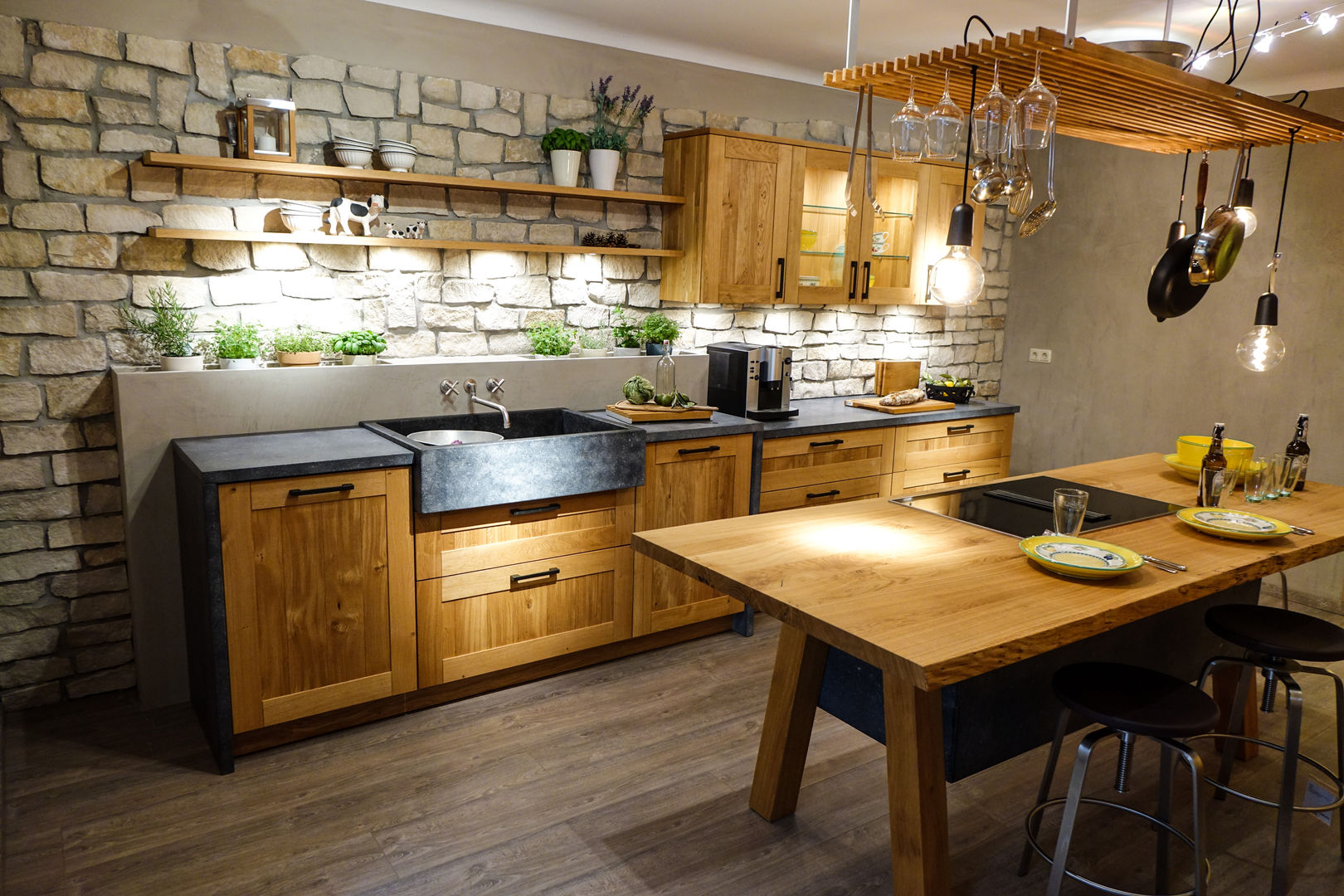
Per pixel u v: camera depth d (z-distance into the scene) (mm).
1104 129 2883
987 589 2057
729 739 3129
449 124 3766
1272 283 2949
